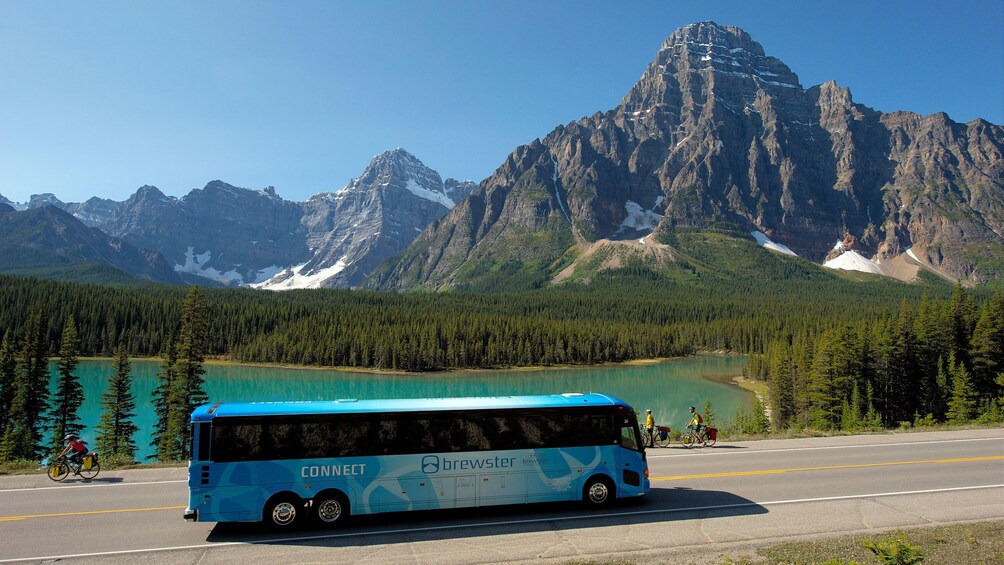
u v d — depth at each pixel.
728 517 23.30
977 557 18.81
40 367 85.06
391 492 22.86
